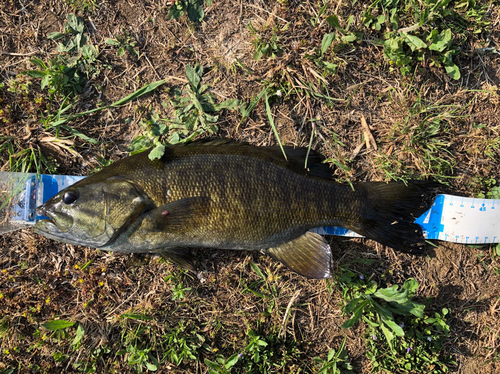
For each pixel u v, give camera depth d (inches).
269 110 18.9
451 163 20.8
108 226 17.2
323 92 20.5
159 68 20.4
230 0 20.3
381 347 20.9
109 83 20.3
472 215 20.5
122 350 20.0
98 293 20.2
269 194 17.7
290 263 18.6
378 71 20.6
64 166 20.2
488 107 21.1
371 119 20.8
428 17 19.5
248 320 20.5
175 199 17.2
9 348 19.8
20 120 19.9
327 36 19.4
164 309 20.3
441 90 20.9
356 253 20.8
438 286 21.2
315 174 19.3
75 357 19.9
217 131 20.4
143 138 20.1
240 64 20.0
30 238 19.9
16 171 19.7
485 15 20.8
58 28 20.0
